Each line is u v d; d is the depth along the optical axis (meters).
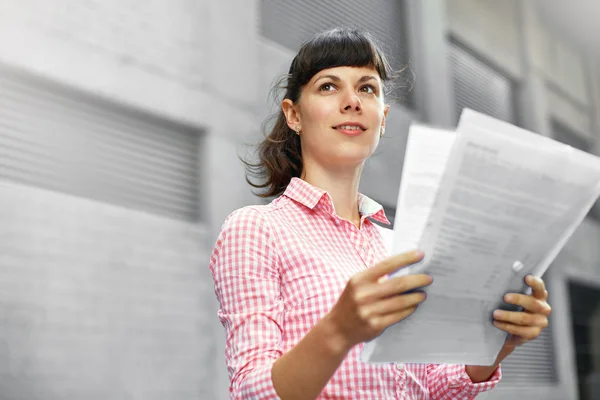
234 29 4.74
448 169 0.84
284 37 5.32
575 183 0.91
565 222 0.93
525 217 0.90
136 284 3.87
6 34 3.47
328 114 1.18
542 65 8.52
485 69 7.81
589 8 8.59
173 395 3.93
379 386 1.04
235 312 1.04
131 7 4.11
